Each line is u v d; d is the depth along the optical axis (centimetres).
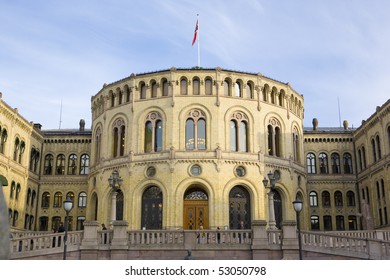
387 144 5628
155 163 5066
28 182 6278
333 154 6838
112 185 3797
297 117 5962
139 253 3234
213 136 5097
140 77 5422
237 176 5038
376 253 3075
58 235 3228
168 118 5162
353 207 6619
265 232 3250
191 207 5056
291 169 5472
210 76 5269
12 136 5722
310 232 3244
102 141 5619
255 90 5416
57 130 7594
